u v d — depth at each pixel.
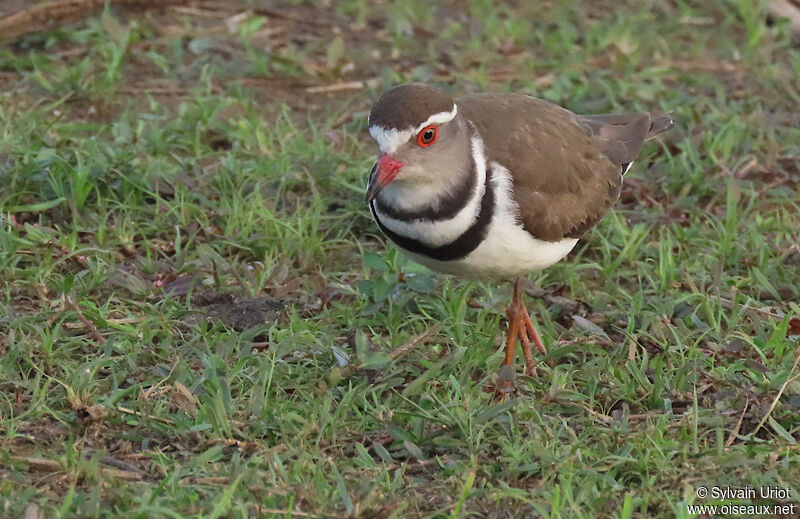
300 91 18.14
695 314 12.66
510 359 11.62
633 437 10.27
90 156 14.61
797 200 15.37
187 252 13.91
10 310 12.16
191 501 9.29
